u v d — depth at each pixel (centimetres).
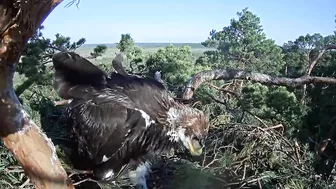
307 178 174
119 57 169
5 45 86
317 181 170
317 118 209
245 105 204
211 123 200
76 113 145
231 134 189
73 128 147
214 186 163
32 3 80
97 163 145
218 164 174
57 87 150
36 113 177
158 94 144
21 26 83
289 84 202
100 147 141
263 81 202
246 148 179
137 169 147
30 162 101
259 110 204
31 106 183
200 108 209
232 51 614
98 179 148
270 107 202
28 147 100
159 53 288
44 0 81
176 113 141
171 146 144
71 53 150
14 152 101
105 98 142
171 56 287
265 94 202
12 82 95
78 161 151
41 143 101
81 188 152
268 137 186
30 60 179
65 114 156
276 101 199
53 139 165
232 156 177
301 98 221
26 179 148
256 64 576
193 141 143
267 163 179
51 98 197
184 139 142
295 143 188
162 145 143
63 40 202
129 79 152
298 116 200
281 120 200
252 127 189
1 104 95
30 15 81
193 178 161
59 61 149
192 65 290
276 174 174
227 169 171
